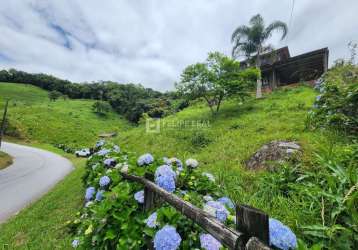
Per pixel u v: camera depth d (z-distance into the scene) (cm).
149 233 144
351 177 176
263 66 1678
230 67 1168
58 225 346
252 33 1363
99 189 279
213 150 599
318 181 225
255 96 1445
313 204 192
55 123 3797
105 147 495
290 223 181
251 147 489
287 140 412
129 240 159
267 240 79
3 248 302
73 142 3247
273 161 351
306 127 452
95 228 188
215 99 1325
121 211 181
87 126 4125
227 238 90
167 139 952
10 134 3109
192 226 141
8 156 1633
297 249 110
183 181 213
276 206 220
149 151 857
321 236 147
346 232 141
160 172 192
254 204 231
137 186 209
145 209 183
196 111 1534
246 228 85
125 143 1234
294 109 805
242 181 324
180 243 130
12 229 370
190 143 780
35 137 3238
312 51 1431
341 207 157
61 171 1178
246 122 811
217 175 356
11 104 4725
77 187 575
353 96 327
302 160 302
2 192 717
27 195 679
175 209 147
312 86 1292
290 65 1598
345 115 343
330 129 358
